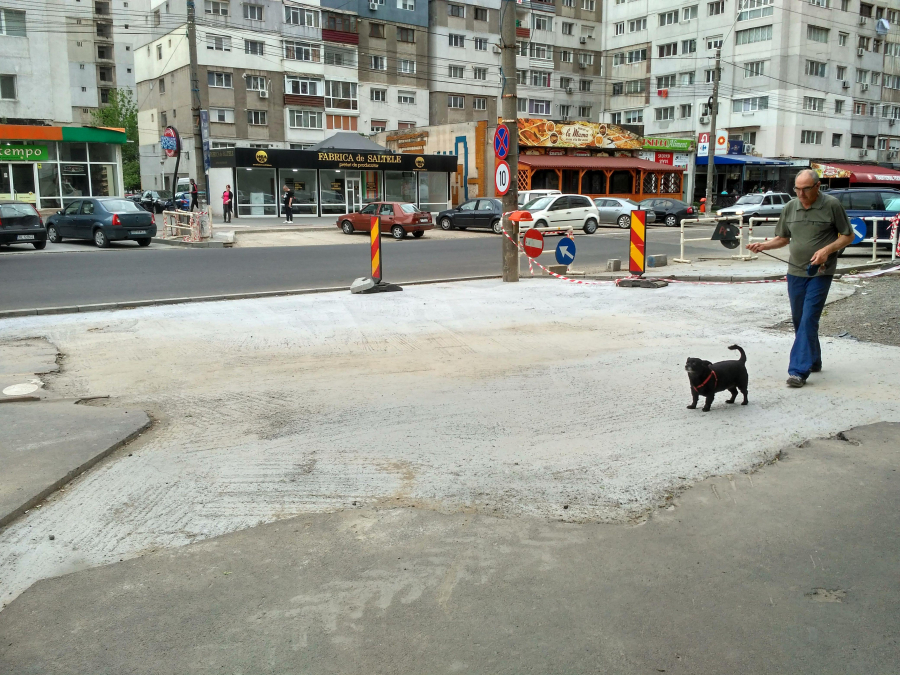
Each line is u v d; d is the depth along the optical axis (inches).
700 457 191.2
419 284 561.3
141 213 892.6
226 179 1450.5
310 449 202.8
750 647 113.3
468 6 2481.5
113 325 392.2
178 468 190.2
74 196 1325.0
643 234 498.0
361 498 170.2
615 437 207.6
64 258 729.6
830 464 183.8
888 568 135.7
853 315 360.5
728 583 131.5
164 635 118.1
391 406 241.6
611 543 146.9
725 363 228.5
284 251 834.8
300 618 122.3
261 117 2094.0
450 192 1674.5
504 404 241.0
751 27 2266.2
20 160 1252.5
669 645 114.0
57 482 176.9
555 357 305.3
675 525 154.3
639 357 300.5
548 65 2687.0
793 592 128.3
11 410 235.8
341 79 2233.0
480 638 116.1
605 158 1907.0
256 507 165.9
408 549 145.2
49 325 393.7
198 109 1029.8
